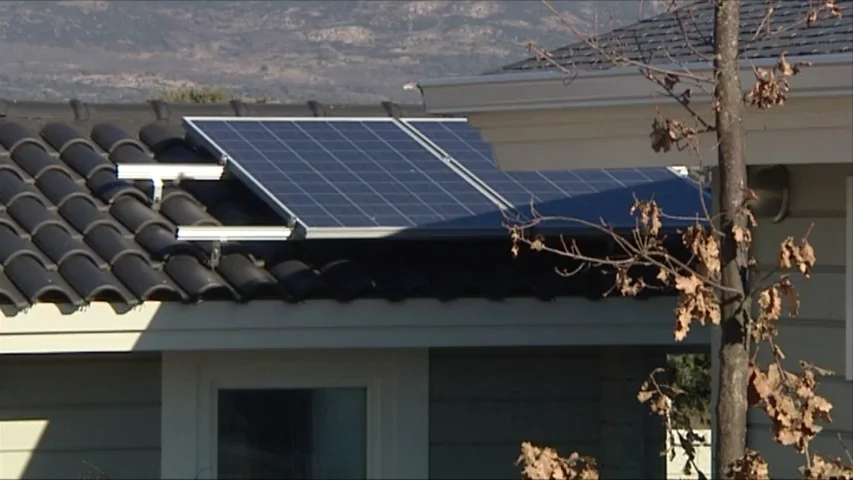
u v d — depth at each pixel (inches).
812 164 1323.8
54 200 1785.2
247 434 1824.6
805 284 1373.0
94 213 1764.3
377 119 2076.8
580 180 1879.9
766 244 1389.0
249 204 1838.1
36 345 1592.0
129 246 1704.0
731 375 887.7
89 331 1610.5
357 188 1769.2
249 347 1672.0
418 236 1642.5
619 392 1902.1
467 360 1892.2
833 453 1355.8
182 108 2070.6
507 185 1843.0
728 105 900.0
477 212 1720.0
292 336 1685.5
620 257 1724.9
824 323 1360.7
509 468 1895.9
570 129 1346.0
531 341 1745.8
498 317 1736.0
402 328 1715.1
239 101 2129.7
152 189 1836.9
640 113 1286.9
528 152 1393.9
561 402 1916.8
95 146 1935.3
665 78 1059.9
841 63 1149.1
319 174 1802.4
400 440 1859.0
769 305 874.8
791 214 1375.5
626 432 1900.8
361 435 1856.5
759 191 1362.0
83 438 1766.7
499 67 1437.0
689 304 868.6
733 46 902.4
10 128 1927.9
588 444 1924.2
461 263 1802.4
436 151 1946.4
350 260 1770.4
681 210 1793.8
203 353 1804.9
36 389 1752.0
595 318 1752.0
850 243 1338.6
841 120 1205.7
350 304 1697.8
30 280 1590.8
